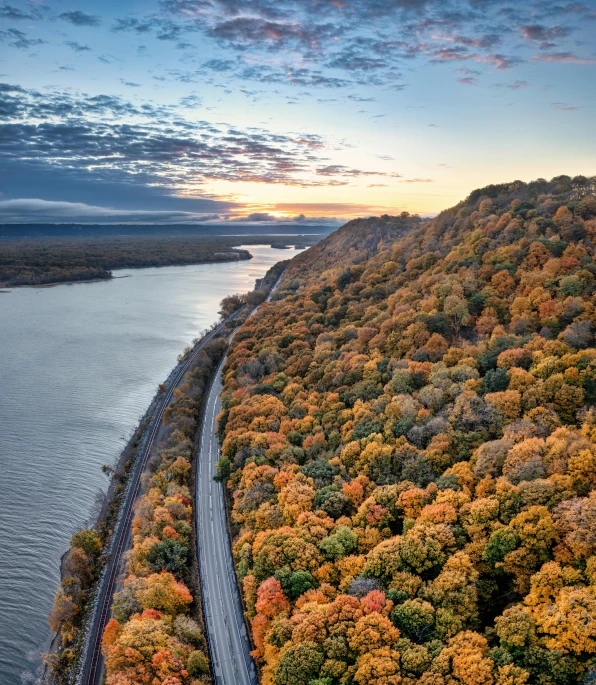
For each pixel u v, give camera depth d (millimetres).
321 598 86938
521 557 79625
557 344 129500
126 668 85125
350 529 99250
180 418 187000
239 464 139875
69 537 139250
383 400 139750
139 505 134875
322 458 128250
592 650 63719
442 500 95688
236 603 108562
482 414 117812
